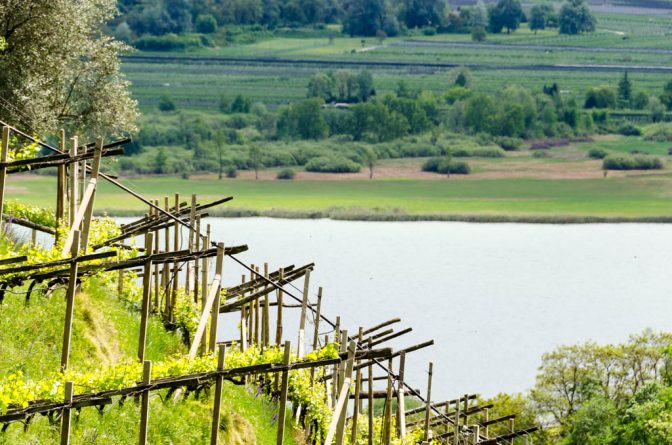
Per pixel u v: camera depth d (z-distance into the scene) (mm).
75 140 56156
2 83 83250
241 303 70625
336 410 50500
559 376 151875
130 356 59156
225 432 57469
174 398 55938
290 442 65750
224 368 52781
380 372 161500
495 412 149000
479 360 189375
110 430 49438
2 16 83375
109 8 95438
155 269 71938
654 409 126750
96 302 60531
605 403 142000
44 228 67812
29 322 53531
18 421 44625
